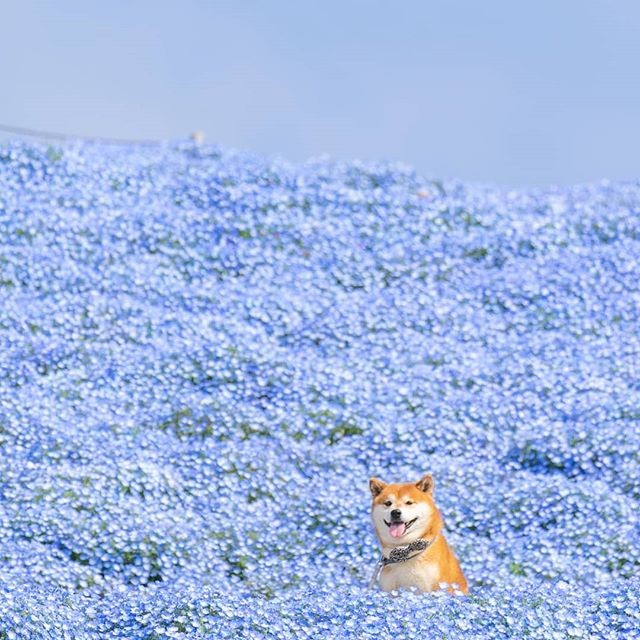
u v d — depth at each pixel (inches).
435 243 3149.6
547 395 2512.3
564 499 2119.8
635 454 2267.5
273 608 1616.6
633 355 2664.9
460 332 2795.3
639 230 3198.8
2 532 1967.3
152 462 2224.4
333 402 2465.6
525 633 1535.4
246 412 2410.2
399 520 1653.5
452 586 1681.8
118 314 2719.0
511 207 3398.1
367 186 3469.5
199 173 3351.4
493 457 2324.1
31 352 2546.8
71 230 3034.0
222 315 2790.4
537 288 2918.3
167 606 1622.8
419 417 2421.3
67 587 1825.8
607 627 1565.0
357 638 1514.5
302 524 2081.7
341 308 2819.9
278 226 3139.8
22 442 2233.0
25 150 3312.0
